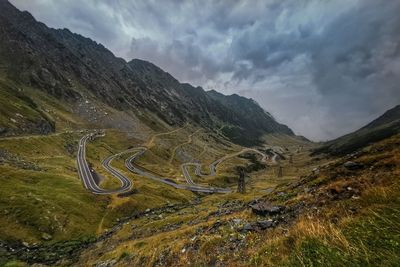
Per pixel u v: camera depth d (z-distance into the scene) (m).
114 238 71.00
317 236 7.97
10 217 78.44
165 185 178.00
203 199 143.12
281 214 21.77
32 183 106.62
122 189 136.00
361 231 6.93
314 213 16.08
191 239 24.02
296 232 10.95
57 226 82.88
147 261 25.17
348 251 6.38
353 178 20.97
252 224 20.12
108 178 151.75
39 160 148.00
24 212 82.00
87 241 80.06
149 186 147.00
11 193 88.62
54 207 90.12
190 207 109.62
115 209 108.19
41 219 82.31
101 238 80.94
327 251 6.92
